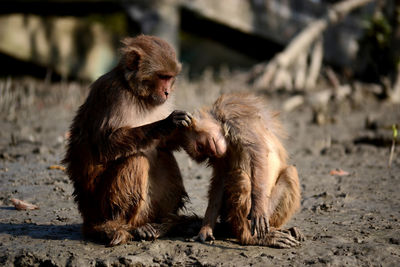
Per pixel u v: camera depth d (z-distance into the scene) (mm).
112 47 26828
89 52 26078
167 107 7820
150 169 7125
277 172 6988
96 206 7031
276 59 22531
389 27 21234
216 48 35781
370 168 11133
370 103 20188
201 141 6754
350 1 23781
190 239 6766
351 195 9023
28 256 6215
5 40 23719
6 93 18266
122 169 6793
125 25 27375
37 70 25109
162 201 7316
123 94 7117
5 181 9711
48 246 6531
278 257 6156
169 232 7094
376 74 22609
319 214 7961
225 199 6961
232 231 6832
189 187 9680
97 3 23484
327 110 19062
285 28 25406
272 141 7102
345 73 24031
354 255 6172
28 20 24219
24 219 7738
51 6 23531
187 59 35594
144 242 6691
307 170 11016
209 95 20297
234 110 6840
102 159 6891
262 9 25109
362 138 13789
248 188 6660
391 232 7035
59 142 13164
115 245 6578
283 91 21766
